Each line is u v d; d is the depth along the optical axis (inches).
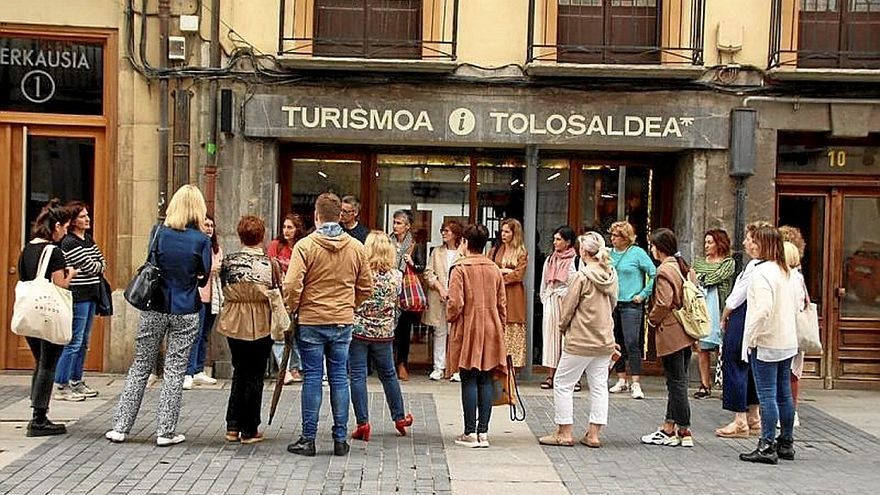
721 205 468.1
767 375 323.6
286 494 269.9
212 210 455.8
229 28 456.1
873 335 491.2
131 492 267.0
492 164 497.0
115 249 458.9
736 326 359.6
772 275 321.1
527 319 476.1
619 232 440.1
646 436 350.3
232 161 458.3
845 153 487.8
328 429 354.9
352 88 459.8
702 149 466.6
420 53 465.7
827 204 490.3
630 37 473.7
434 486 282.5
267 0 458.9
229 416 328.2
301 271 303.7
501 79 461.7
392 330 340.2
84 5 457.1
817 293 492.4
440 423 370.9
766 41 466.0
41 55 462.9
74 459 299.3
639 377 443.5
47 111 462.9
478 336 328.2
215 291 434.3
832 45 474.9
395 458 313.6
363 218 495.5
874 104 465.7
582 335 333.7
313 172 493.7
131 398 322.7
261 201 461.1
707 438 361.1
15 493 263.1
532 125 462.9
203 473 288.0
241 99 457.7
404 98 461.1
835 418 410.6
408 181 497.0
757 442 356.2
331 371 315.3
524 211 482.9
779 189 489.1
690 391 463.5
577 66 450.3
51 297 316.8
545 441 341.1
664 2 470.0
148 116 457.7
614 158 499.5
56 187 463.5
